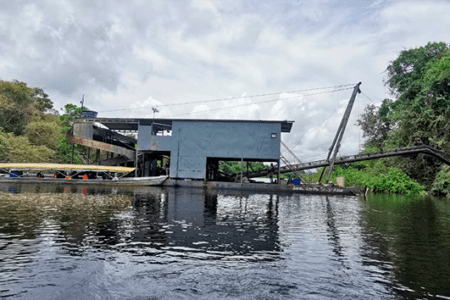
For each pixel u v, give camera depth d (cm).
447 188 3603
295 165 3959
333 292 551
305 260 742
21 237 874
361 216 1573
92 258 706
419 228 1226
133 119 4169
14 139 4488
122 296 516
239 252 795
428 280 617
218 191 3347
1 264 649
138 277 600
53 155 5328
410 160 4384
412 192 4000
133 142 4969
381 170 4659
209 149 4044
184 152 4075
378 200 2775
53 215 1270
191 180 3897
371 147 5709
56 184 3594
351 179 4691
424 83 3947
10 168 3756
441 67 3541
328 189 3534
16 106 4994
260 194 3127
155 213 1427
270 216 1474
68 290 531
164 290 544
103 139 4684
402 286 584
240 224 1215
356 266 702
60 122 6488
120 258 713
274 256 769
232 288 559
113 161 4569
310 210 1791
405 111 4225
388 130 5559
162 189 3375
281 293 542
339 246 891
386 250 853
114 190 2922
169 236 950
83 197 2094
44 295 508
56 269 629
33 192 2383
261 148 3959
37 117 5850
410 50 4744
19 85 5112
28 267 636
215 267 671
